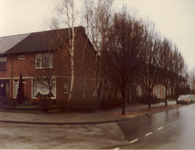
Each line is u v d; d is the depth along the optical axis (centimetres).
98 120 1445
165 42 2691
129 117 1631
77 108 1836
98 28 2091
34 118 1481
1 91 2694
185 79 5247
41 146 805
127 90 2614
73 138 955
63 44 2127
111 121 1460
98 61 2061
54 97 2266
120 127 1261
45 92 2353
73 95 2000
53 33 2142
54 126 1270
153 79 2420
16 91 2561
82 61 2220
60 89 2245
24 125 1285
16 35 3070
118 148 789
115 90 2502
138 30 1803
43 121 1373
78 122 1364
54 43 2194
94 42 2133
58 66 2162
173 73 3114
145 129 1197
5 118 1471
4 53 2558
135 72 2089
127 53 1702
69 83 2389
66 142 877
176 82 4322
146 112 2036
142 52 1852
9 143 838
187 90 5559
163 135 1029
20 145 812
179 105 3269
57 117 1540
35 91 2411
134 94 3083
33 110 1755
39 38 2659
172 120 1575
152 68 2312
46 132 1081
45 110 1772
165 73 2708
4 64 2661
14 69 2570
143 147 802
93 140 921
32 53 2297
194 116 1838
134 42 1712
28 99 2414
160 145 830
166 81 3086
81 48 2294
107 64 1750
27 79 2450
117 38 1705
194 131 1129
